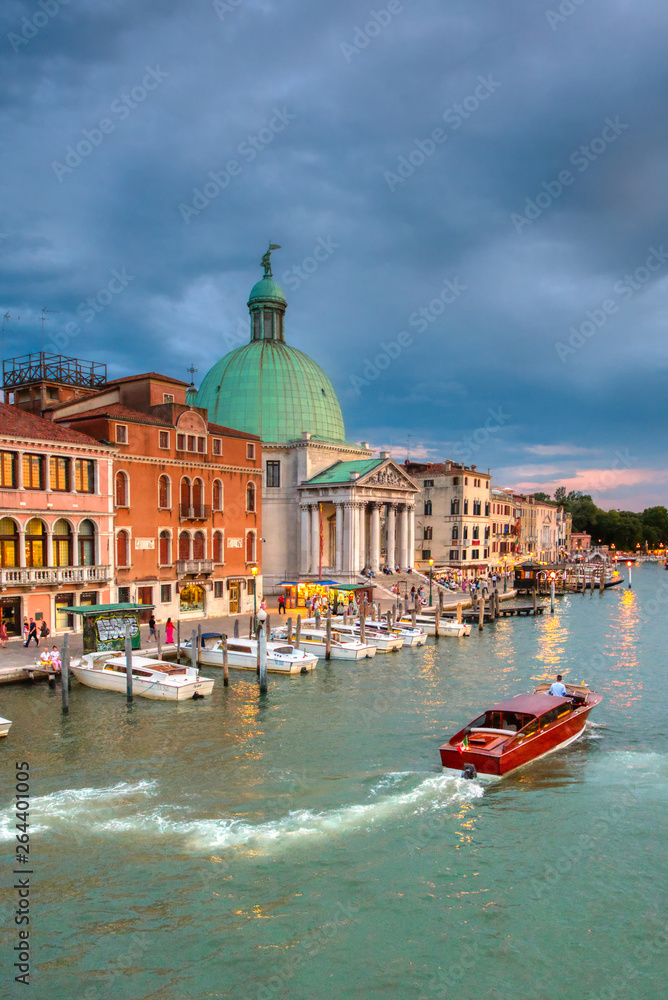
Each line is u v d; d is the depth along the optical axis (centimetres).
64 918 1519
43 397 5388
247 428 7662
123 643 3797
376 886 1645
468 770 2273
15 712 2973
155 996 1301
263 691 3325
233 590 5594
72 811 2014
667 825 1953
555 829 1928
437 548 9694
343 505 7200
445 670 3947
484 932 1484
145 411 5181
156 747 2559
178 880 1662
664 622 6125
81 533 4378
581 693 2988
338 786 2203
